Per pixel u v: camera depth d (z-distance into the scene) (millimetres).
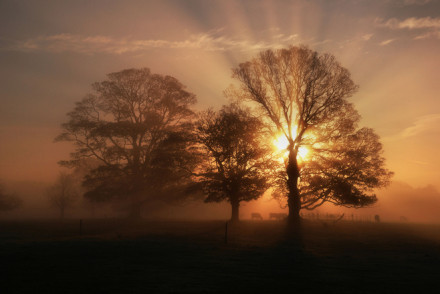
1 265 18484
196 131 49219
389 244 30609
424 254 24906
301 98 45281
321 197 46188
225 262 20281
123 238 33219
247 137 45844
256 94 46000
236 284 14617
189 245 28266
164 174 51688
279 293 13305
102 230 41688
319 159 46156
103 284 14328
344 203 45531
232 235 36312
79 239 32156
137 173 57344
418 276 16906
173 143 49656
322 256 23438
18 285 14055
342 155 45594
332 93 44531
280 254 24141
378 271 18125
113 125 56750
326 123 45250
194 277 15891
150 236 35188
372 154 46344
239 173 46469
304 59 45156
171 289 13594
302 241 32188
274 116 46031
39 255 22047
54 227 45062
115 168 57312
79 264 18922
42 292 13023
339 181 43938
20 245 27297
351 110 45594
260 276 16359
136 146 58219
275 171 46062
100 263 19297
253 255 23375
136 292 13086
